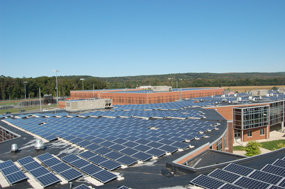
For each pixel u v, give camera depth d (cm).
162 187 1688
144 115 4988
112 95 12188
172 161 2109
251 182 1579
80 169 2025
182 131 3284
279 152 2264
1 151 2733
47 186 1761
